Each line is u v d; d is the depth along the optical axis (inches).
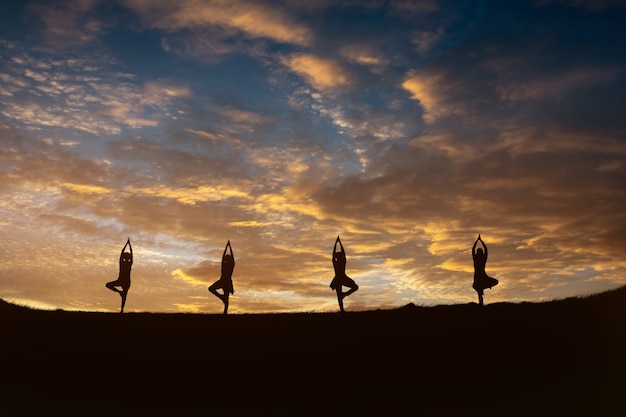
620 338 1134.4
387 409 978.1
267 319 1352.1
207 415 959.0
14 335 1258.0
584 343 1132.5
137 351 1205.7
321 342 1224.2
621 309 1231.5
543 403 960.9
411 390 1036.5
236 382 1088.2
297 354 1181.7
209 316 1389.0
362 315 1338.6
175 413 964.6
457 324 1244.5
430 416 944.9
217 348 1219.2
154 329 1305.4
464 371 1081.4
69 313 1396.4
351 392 1043.3
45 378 1088.2
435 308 1337.4
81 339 1251.8
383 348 1179.3
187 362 1162.6
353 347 1192.8
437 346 1168.8
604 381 1010.1
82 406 987.3
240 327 1314.0
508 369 1074.7
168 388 1064.8
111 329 1305.4
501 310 1289.4
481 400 986.1
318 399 1023.0
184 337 1268.5
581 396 974.4
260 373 1117.1
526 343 1147.9
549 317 1235.2
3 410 952.3
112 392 1047.6
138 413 963.3
